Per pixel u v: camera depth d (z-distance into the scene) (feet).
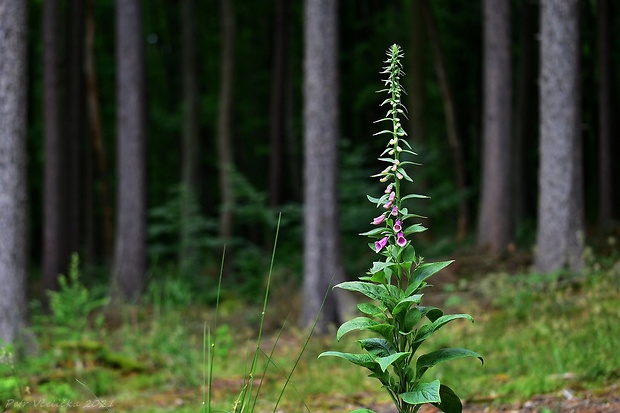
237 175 54.95
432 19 60.70
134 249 48.24
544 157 36.19
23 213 29.58
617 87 71.46
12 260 28.96
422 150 54.39
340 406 20.54
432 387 11.02
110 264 63.41
